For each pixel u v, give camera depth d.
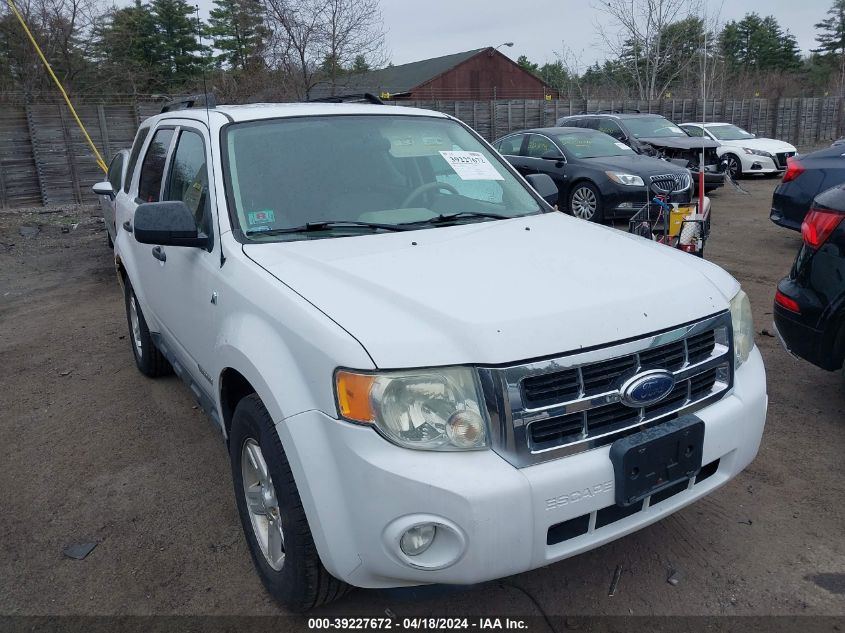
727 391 2.63
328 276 2.63
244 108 3.78
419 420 2.16
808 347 3.97
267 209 3.18
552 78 57.16
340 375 2.20
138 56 37.38
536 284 2.51
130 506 3.57
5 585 3.01
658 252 2.98
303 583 2.49
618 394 2.30
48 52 24.44
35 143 14.95
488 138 21.12
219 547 3.22
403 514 2.13
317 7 18.20
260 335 2.56
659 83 32.12
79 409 4.77
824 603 2.71
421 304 2.35
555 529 2.27
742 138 18.08
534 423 2.19
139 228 2.99
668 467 2.37
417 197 3.51
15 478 3.90
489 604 2.78
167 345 4.27
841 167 7.56
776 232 10.07
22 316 7.17
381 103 4.36
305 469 2.28
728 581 2.85
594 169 10.88
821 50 74.88
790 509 3.31
